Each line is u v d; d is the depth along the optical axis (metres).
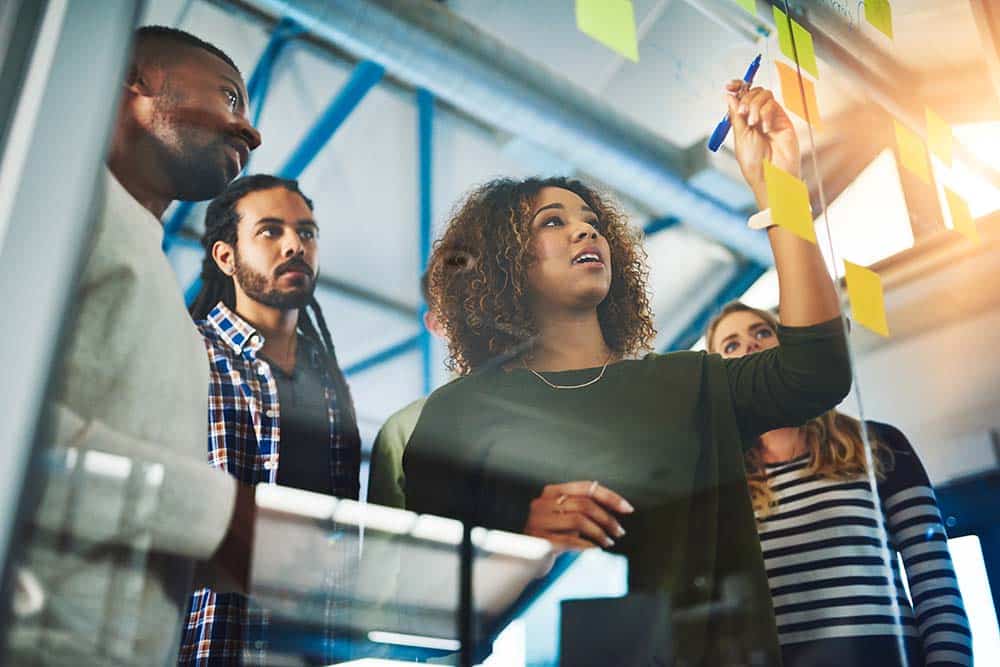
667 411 0.95
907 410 1.16
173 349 0.55
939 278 1.21
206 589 0.56
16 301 0.37
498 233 0.96
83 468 0.43
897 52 1.25
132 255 0.53
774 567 0.93
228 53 0.77
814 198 1.06
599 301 0.98
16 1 0.41
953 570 1.04
